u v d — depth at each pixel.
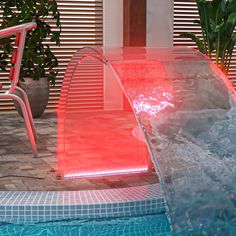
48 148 4.77
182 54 3.76
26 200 2.97
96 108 7.41
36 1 6.34
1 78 7.26
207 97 3.28
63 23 7.46
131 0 7.03
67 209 2.90
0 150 4.67
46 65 6.54
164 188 2.52
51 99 7.46
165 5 7.25
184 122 3.01
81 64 5.00
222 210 2.51
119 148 4.70
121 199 3.00
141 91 3.16
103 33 7.34
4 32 4.07
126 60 3.46
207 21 6.79
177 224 2.42
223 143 2.90
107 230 2.80
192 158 2.72
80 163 4.14
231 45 6.85
